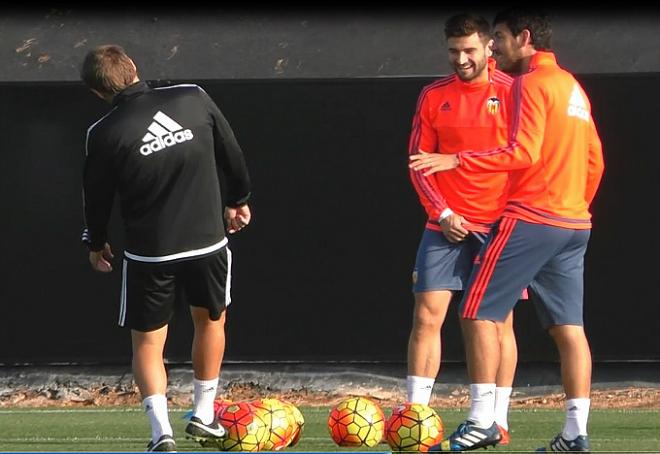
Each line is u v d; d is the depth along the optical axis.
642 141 35.12
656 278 35.25
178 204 18.89
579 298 20.50
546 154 19.84
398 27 37.12
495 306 20.03
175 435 25.14
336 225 35.59
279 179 35.59
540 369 35.31
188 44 37.12
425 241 23.52
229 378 35.78
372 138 35.47
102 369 35.94
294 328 35.69
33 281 35.84
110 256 20.27
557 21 37.06
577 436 20.30
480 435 20.03
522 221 19.80
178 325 35.47
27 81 35.59
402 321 35.56
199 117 19.00
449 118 23.53
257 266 35.69
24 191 35.69
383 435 21.88
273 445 21.23
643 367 35.38
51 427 27.23
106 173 18.88
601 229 35.28
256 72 37.06
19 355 35.78
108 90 19.05
